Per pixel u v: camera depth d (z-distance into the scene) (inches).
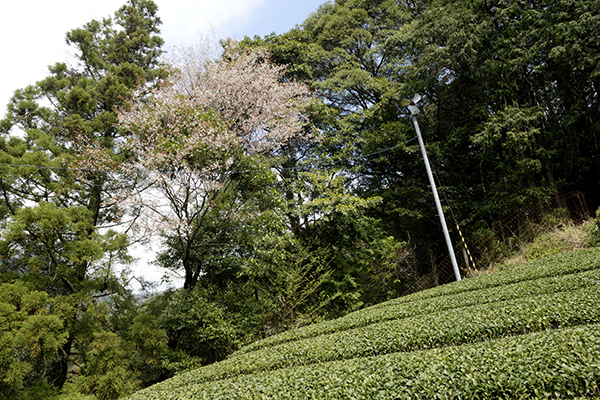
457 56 558.6
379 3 820.6
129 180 478.0
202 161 461.7
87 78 564.4
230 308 478.9
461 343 188.1
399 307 293.0
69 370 464.1
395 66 690.8
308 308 479.8
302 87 651.5
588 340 134.6
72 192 477.4
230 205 508.7
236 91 573.6
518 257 463.5
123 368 382.9
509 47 527.5
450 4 601.6
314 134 641.0
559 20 490.0
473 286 312.3
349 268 542.9
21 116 509.0
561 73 528.1
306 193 577.0
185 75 615.2
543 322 177.5
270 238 480.1
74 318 393.1
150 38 672.4
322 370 174.6
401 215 634.8
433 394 130.6
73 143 514.6
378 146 647.8
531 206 544.7
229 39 673.6
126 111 510.9
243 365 228.5
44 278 388.8
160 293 545.3
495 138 506.0
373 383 146.3
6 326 318.7
